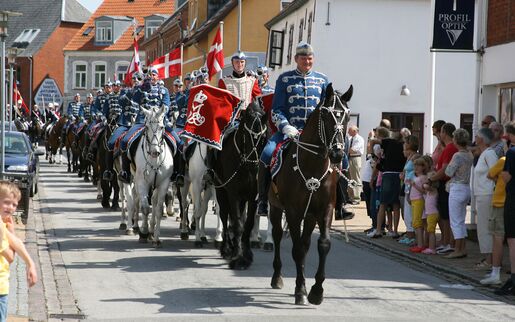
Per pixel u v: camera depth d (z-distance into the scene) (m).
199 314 9.76
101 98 26.38
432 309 10.36
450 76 33.09
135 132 16.33
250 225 13.27
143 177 15.59
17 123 45.72
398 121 33.31
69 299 10.62
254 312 9.93
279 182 10.57
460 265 13.92
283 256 14.71
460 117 33.16
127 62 87.31
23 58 93.06
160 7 88.38
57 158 49.97
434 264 14.03
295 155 10.31
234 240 13.12
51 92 46.78
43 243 15.84
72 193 27.69
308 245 10.49
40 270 12.77
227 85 14.52
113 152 19.09
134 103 17.31
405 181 15.98
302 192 10.20
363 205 25.69
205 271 12.91
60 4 96.25
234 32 47.84
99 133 24.66
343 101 9.95
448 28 18.80
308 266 13.73
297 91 10.95
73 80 89.06
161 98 17.17
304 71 11.04
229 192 13.16
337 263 14.17
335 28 32.97
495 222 12.11
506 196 11.57
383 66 33.12
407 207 16.77
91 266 13.28
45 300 10.42
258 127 12.93
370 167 19.88
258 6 47.47
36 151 25.27
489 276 12.34
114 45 87.62
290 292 11.27
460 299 11.11
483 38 19.33
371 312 10.06
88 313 9.80
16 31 96.25
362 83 33.12
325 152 9.95
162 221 20.03
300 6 36.72
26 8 97.38
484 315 10.07
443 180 15.26
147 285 11.70
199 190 15.28
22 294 10.59
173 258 14.19
